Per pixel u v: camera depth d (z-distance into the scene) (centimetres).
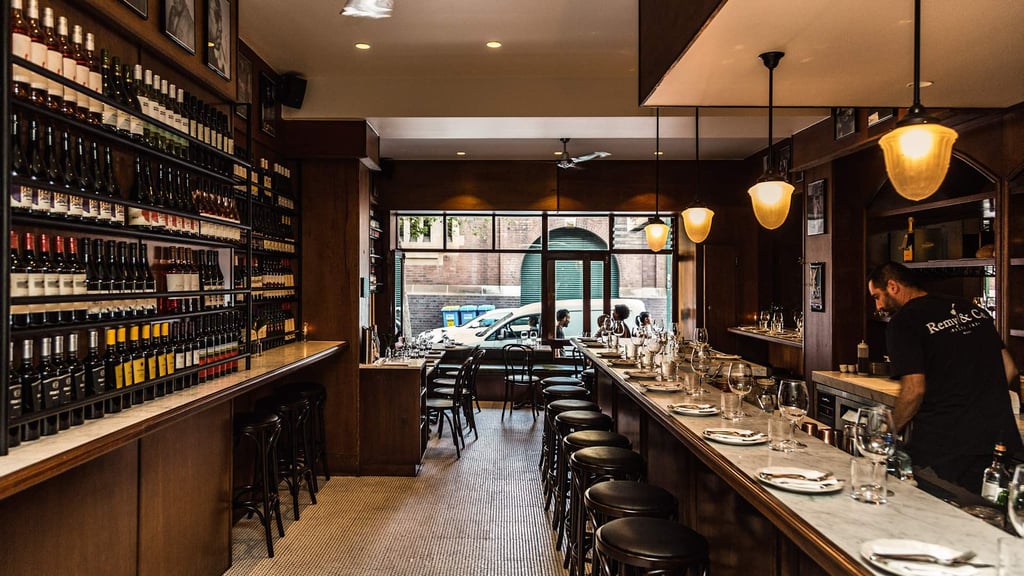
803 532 170
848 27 275
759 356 938
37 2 259
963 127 450
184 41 360
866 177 595
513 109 594
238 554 417
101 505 277
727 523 305
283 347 562
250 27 482
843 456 238
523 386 995
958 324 309
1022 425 343
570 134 662
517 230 1066
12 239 251
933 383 310
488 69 573
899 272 356
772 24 272
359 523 477
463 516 493
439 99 596
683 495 374
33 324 258
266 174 543
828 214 619
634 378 451
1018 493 143
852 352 612
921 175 248
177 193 368
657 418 338
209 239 391
